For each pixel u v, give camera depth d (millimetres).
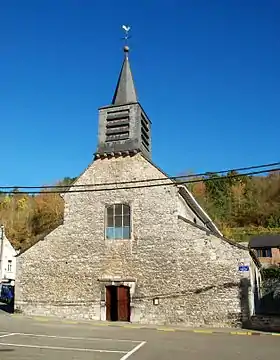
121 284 22109
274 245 51375
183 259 21406
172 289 21219
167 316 20984
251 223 63969
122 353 12180
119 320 21953
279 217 62594
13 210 64000
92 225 23531
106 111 25203
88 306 22500
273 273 32469
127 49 27578
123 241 22719
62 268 23469
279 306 22328
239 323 19766
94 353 12062
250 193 69625
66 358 11086
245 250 20469
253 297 21234
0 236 46438
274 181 70938
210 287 20625
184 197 24172
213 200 66188
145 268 21953
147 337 16156
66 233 23891
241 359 11469
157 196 22688
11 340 14336
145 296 21578
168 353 12312
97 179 24156
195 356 11844
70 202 24328
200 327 20109
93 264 22953
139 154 23828
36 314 23375
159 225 22266
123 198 23328
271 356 12055
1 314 24125
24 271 24141
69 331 17547
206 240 21234
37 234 58062
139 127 24328
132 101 25672
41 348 12734
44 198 62500
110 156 24312
